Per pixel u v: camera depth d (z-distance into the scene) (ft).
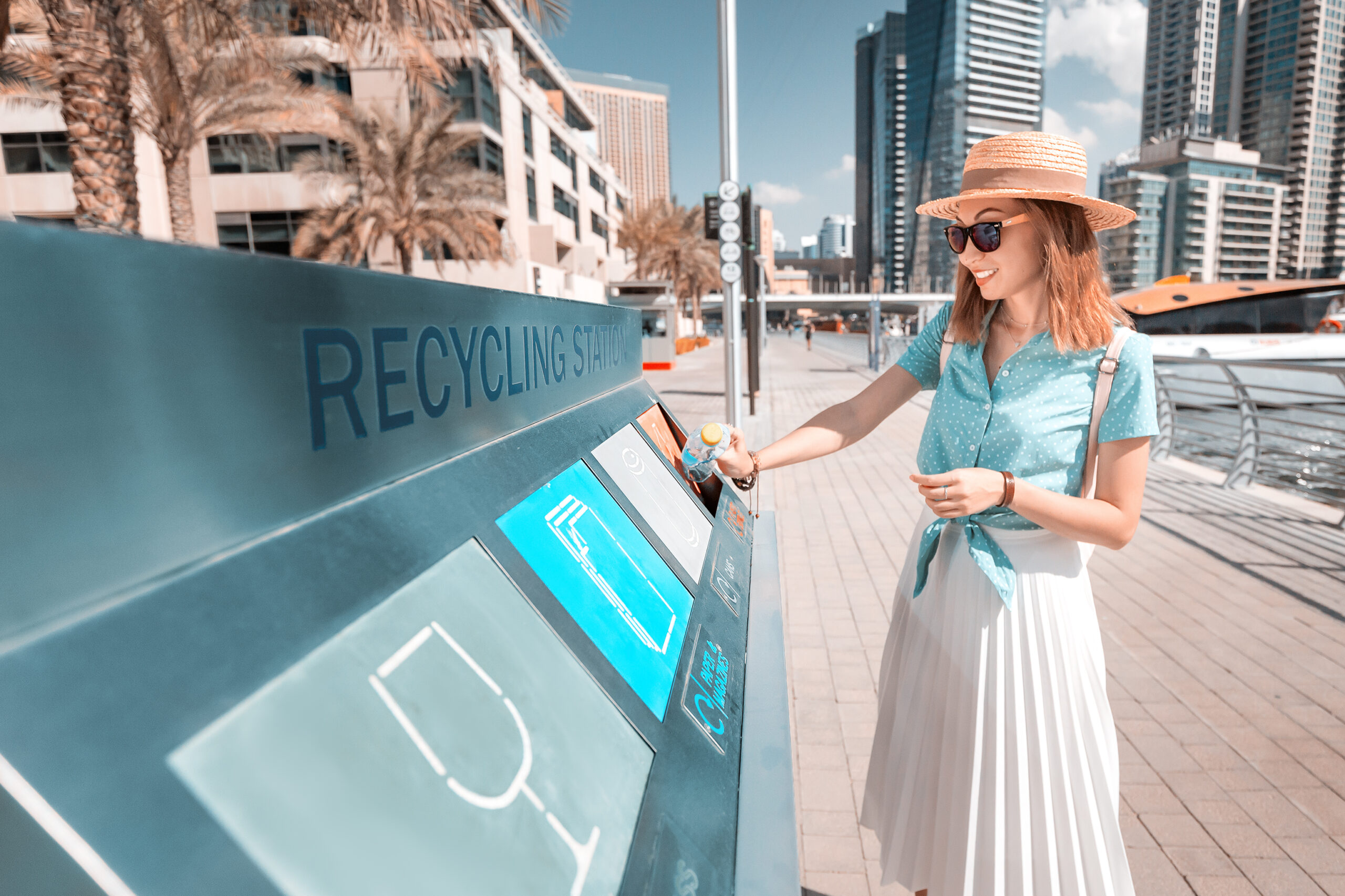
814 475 25.38
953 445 4.46
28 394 0.98
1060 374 4.03
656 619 3.00
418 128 64.39
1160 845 6.97
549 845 1.69
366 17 27.73
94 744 1.00
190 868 1.04
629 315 5.62
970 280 4.38
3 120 69.26
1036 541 4.17
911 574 4.96
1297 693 9.72
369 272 1.88
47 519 1.01
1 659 0.93
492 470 2.59
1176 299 44.86
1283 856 6.79
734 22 26.58
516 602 2.22
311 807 1.26
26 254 0.97
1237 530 17.33
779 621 4.04
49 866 0.92
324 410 1.69
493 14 38.22
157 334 1.21
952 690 4.36
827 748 8.77
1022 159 3.86
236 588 1.35
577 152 136.67
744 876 2.14
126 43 24.93
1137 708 9.46
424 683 1.67
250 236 81.35
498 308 2.80
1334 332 43.86
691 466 4.90
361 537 1.75
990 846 4.18
